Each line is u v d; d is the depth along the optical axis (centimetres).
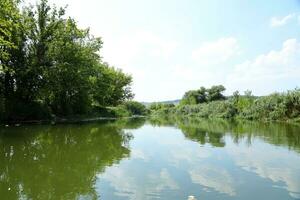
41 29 4294
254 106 5944
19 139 2478
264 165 1537
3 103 3769
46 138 2573
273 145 2191
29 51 4253
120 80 9506
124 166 1536
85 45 5278
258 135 2862
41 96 4419
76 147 2134
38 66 4197
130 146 2197
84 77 4753
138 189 1148
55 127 3569
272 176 1330
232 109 6888
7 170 1467
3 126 3484
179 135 2966
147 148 2103
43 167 1528
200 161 1648
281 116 5081
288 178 1296
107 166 1541
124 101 10212
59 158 1748
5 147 2105
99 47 5431
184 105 10569
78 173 1401
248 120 5669
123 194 1095
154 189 1151
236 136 2795
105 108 7600
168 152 1936
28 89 4303
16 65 4091
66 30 4519
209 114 7988
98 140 2516
